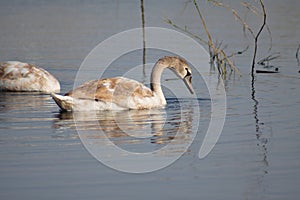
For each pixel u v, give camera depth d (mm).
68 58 24844
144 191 10953
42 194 10703
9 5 40500
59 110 16953
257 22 32906
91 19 34344
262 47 27000
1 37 29531
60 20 34281
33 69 20422
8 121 15508
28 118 15891
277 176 11695
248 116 16125
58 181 11297
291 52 25922
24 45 27531
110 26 31844
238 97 18656
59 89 20375
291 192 10969
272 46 27141
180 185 11273
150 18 34031
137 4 39812
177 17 34469
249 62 24406
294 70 22766
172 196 10758
